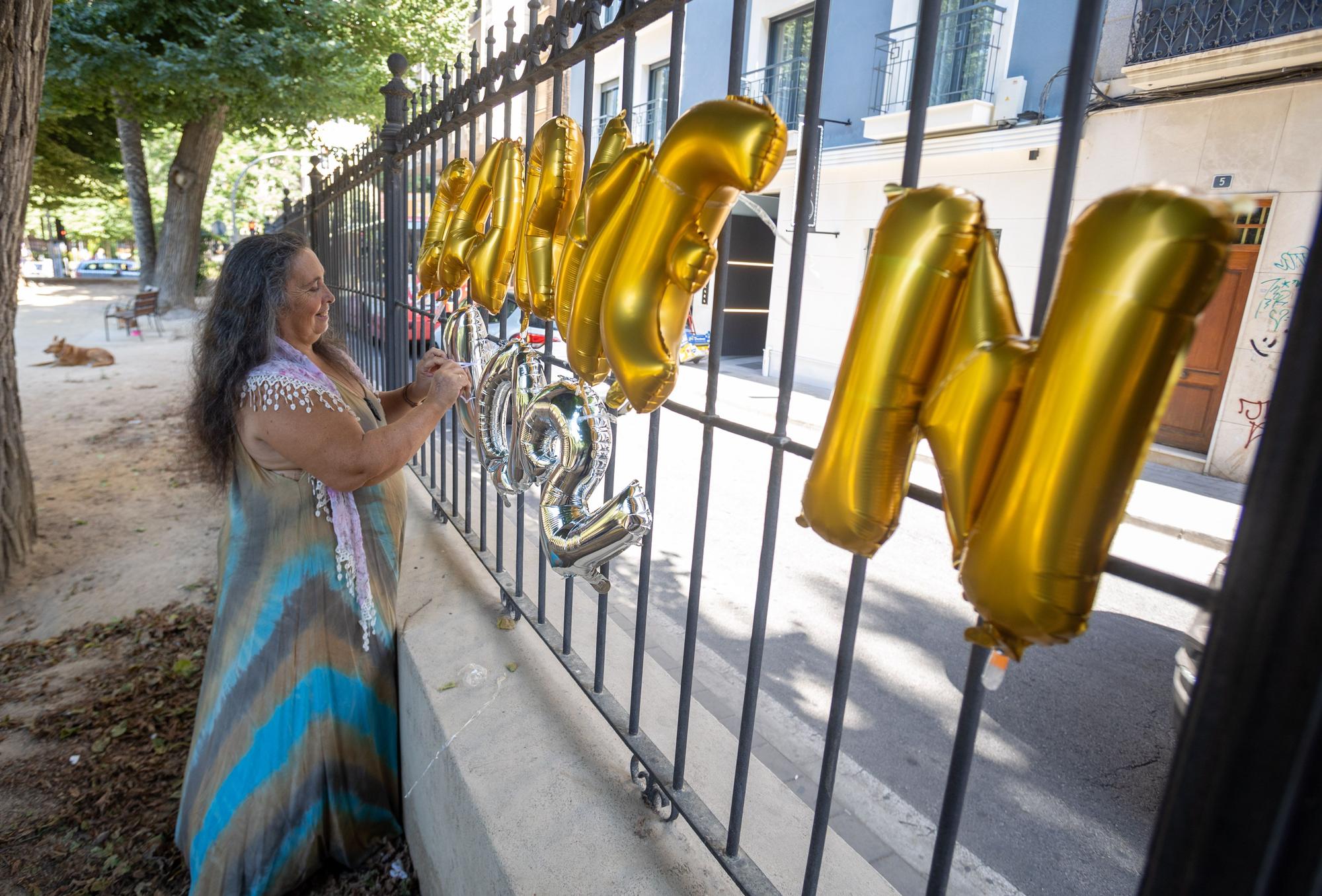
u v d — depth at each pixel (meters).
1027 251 8.27
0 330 3.96
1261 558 0.50
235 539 2.01
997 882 2.34
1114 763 2.94
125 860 2.25
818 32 1.01
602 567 1.71
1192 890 0.55
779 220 11.52
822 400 10.04
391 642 2.28
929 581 4.59
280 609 1.98
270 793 2.00
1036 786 2.79
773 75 11.46
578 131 1.66
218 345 1.88
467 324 2.29
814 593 4.34
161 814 2.43
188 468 5.89
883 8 9.77
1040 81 8.09
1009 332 0.71
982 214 0.73
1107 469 0.60
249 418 1.85
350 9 12.56
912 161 0.86
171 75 11.55
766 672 3.43
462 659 2.12
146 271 18.95
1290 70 6.16
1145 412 0.59
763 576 1.22
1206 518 5.93
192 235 17.70
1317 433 0.47
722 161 1.03
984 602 0.68
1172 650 3.89
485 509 2.60
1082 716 3.25
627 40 1.44
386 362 3.74
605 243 1.30
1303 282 0.48
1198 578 4.98
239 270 1.88
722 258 1.28
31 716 2.92
